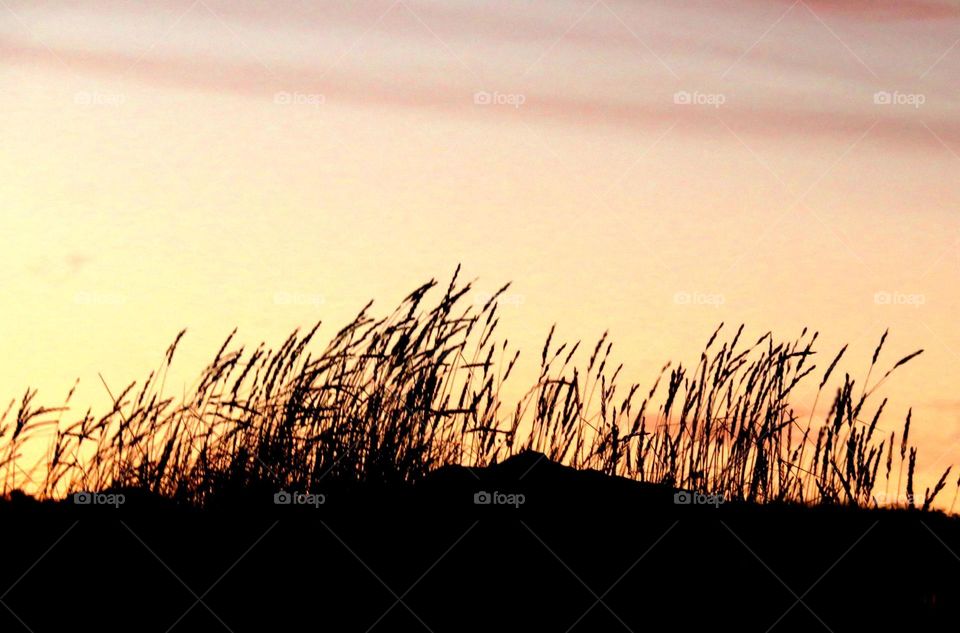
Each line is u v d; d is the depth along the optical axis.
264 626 3.78
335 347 5.51
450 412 5.46
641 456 5.84
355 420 5.40
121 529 4.52
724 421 5.87
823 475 5.64
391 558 4.49
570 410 5.83
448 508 5.03
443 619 3.92
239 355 5.30
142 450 5.07
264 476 5.13
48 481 4.91
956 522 5.34
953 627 4.00
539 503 5.15
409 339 5.55
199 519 4.75
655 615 4.03
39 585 3.99
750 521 5.18
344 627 3.79
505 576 4.38
